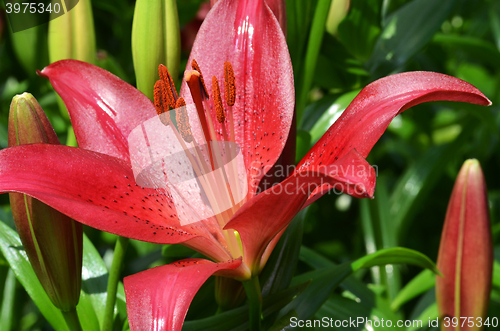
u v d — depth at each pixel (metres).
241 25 0.52
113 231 0.47
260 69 0.52
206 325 0.52
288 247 0.54
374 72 0.62
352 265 0.54
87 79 0.52
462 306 0.54
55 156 0.49
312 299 0.53
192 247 0.49
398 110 0.48
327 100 0.60
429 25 0.63
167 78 0.51
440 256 0.54
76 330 0.52
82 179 0.49
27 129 0.49
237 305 0.52
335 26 0.61
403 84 0.49
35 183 0.47
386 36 0.63
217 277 0.52
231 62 0.52
